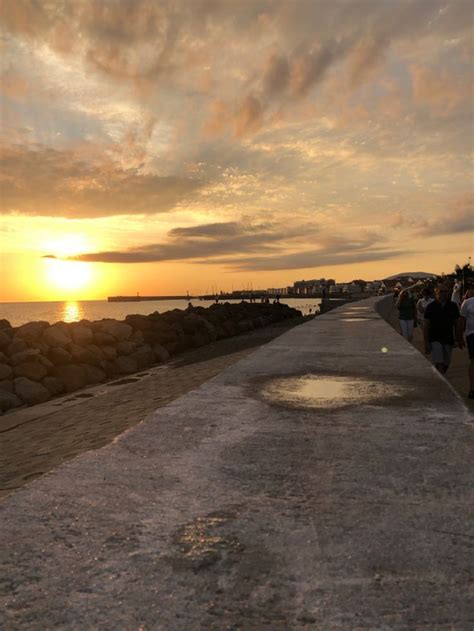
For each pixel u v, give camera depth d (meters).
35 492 2.56
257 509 2.38
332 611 1.63
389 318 30.78
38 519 2.27
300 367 6.54
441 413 4.12
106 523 2.23
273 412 4.21
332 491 2.59
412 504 2.43
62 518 2.28
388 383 5.40
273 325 44.03
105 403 11.04
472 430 3.64
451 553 1.98
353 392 4.97
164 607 1.66
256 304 51.38
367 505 2.42
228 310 39.81
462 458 3.06
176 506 2.41
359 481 2.72
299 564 1.90
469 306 6.83
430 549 2.01
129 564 1.90
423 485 2.65
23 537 2.10
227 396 4.84
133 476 2.79
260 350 8.36
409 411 4.20
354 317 18.84
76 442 7.11
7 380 13.48
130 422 7.86
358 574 1.84
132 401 10.65
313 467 2.94
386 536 2.11
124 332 20.47
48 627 1.56
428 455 3.12
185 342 24.77
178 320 26.61
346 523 2.23
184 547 2.03
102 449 3.26
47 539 2.09
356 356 7.54
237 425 3.83
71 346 17.06
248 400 4.66
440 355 8.26
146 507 2.40
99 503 2.44
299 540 2.08
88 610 1.64
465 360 11.10
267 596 1.71
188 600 1.69
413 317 13.17
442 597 1.70
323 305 62.34
